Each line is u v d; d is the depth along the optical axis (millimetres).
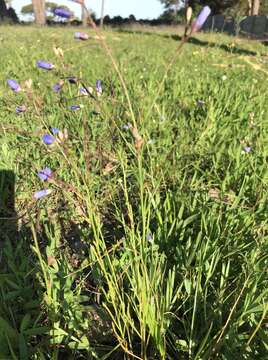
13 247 380
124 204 424
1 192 447
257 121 650
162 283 295
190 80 920
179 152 532
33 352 270
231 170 510
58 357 282
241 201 452
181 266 323
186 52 1704
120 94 745
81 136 519
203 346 255
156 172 471
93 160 482
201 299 295
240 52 1842
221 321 276
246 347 254
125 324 267
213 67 1272
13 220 419
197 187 457
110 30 3299
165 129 590
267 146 543
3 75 925
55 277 313
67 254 373
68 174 443
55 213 432
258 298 275
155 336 266
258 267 311
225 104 725
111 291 268
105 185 452
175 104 740
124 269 300
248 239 362
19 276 328
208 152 545
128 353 263
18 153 527
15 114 610
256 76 1106
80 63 1104
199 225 383
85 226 411
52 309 282
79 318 296
